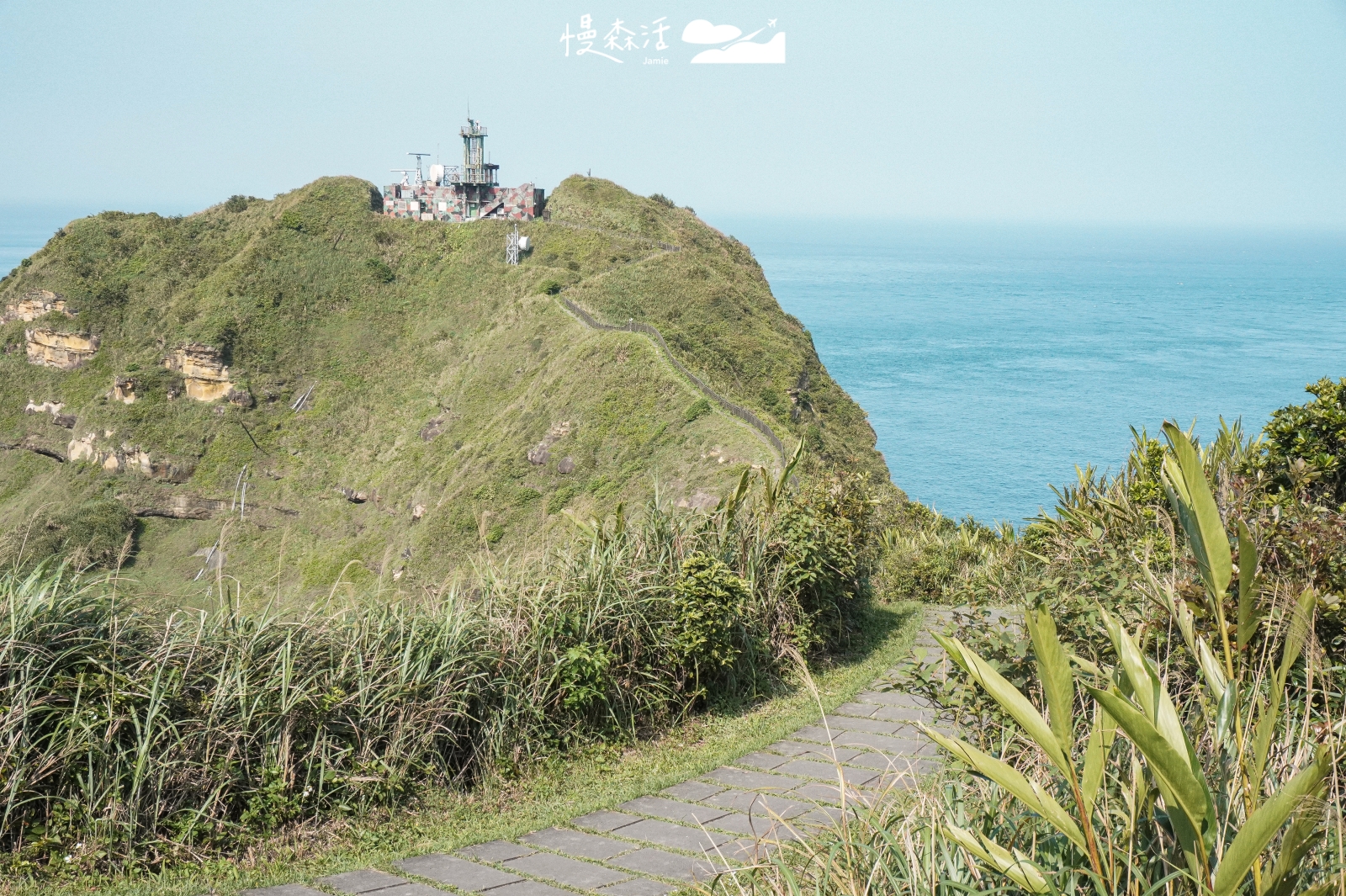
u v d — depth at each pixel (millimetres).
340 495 54625
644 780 6441
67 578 5680
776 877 3527
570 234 69312
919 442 111000
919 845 3148
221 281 64188
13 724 5023
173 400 59438
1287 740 2906
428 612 6902
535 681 6918
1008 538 14180
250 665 5824
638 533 8789
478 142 74438
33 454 61531
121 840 5062
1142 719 2133
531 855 5223
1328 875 2492
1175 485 2887
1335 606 4145
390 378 60906
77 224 68812
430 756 6250
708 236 77688
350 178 73875
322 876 4973
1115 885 2426
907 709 7863
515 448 44469
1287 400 126000
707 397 41031
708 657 7820
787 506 9750
